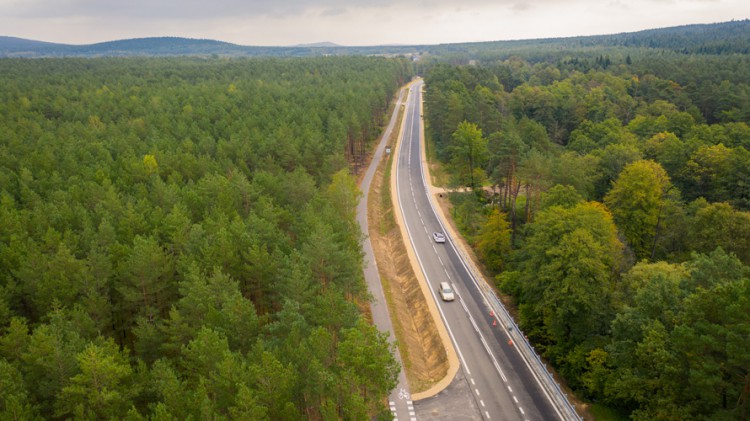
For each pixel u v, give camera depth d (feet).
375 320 173.06
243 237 159.84
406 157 392.88
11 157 266.98
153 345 129.90
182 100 440.04
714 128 322.55
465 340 162.20
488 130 363.56
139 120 356.38
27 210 199.72
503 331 167.12
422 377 145.69
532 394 135.95
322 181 264.72
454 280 205.05
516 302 188.24
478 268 216.13
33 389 108.27
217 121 356.79
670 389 109.40
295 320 118.93
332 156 277.03
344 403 99.35
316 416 114.11
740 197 245.45
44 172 244.83
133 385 106.83
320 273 151.33
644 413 113.29
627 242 207.51
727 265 132.36
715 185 256.93
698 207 226.17
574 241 150.30
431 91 478.59
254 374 95.91
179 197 213.05
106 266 147.95
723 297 105.29
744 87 422.82
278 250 155.63
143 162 256.32
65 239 166.61
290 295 133.90
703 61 563.89
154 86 531.09
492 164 303.48
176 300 155.74
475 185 315.99
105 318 140.97
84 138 323.16
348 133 354.54
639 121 378.53
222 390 96.84
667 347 114.01
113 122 372.79
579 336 151.33
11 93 438.81
